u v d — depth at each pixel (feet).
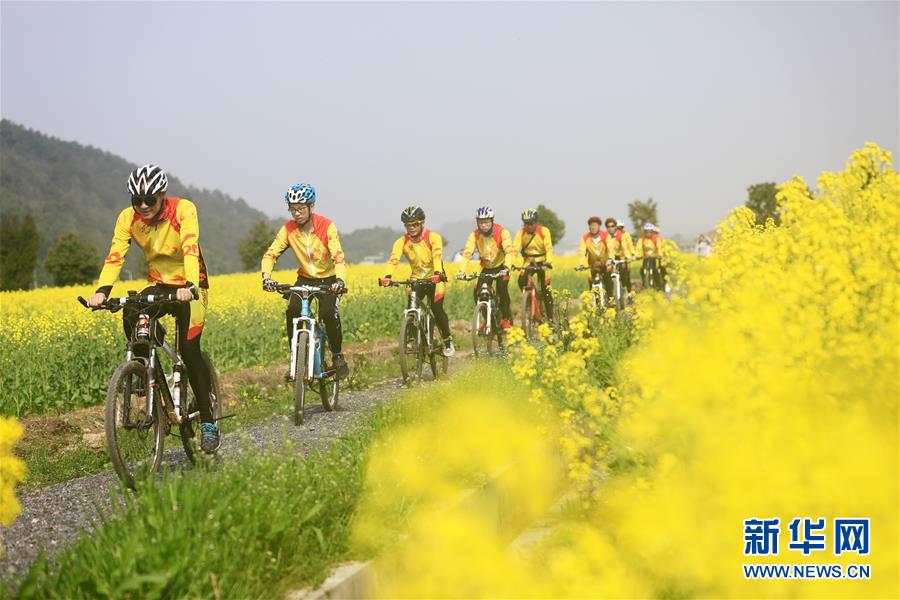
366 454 16.70
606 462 16.19
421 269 34.88
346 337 53.26
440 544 14.15
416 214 33.71
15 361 36.45
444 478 16.66
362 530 13.71
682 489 12.31
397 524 14.40
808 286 12.53
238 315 49.62
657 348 13.20
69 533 15.64
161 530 11.74
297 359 26.53
